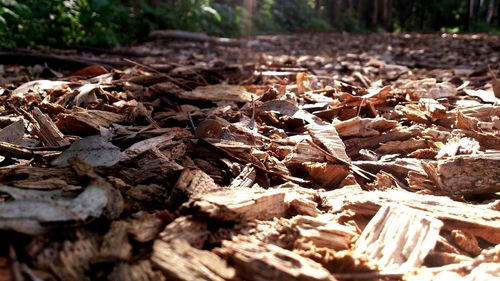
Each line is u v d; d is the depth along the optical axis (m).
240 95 0.39
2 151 0.23
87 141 0.23
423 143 0.29
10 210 0.15
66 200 0.17
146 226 0.16
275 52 1.08
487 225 0.19
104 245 0.15
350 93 0.42
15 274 0.13
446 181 0.23
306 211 0.20
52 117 0.31
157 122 0.31
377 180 0.24
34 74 0.53
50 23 0.90
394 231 0.18
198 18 1.51
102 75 0.46
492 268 0.16
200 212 0.16
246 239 0.16
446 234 0.19
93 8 1.01
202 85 0.45
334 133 0.29
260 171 0.24
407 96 0.41
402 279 0.16
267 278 0.14
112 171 0.21
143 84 0.42
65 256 0.14
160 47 1.08
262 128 0.31
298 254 0.16
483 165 0.23
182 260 0.15
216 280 0.14
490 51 1.09
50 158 0.23
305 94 0.40
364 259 0.16
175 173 0.21
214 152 0.25
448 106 0.38
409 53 1.05
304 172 0.26
